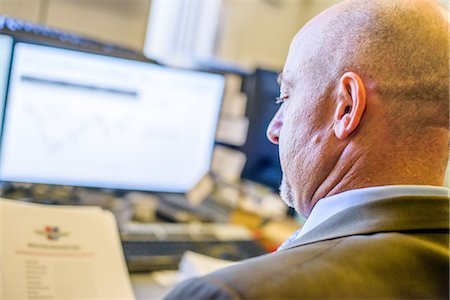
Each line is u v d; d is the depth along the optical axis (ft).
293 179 2.13
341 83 1.92
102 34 4.52
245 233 4.30
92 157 3.85
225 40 5.66
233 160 4.96
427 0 1.98
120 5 4.55
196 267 3.24
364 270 1.58
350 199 1.88
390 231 1.73
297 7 5.97
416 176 1.85
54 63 3.51
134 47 4.69
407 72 1.84
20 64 3.40
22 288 2.57
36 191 3.84
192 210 4.53
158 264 3.45
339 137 1.93
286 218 4.94
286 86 2.18
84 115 3.73
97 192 3.99
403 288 1.57
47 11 4.21
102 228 3.03
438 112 1.85
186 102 4.13
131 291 2.84
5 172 3.56
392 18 1.89
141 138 4.02
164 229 4.01
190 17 5.40
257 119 4.96
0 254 2.64
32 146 3.60
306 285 1.51
